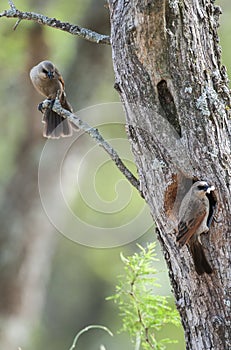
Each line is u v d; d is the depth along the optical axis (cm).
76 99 2291
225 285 890
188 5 909
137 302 1062
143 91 909
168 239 917
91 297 2852
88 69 2317
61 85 1306
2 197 2412
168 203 912
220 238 888
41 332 2628
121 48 914
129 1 903
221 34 2327
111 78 2362
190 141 901
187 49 903
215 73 922
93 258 2784
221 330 890
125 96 923
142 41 896
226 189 894
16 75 2436
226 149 909
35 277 2450
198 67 908
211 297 895
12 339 2400
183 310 920
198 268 884
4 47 2314
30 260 2408
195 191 876
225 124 918
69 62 2353
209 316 897
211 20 938
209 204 891
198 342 908
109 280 2789
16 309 2408
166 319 1065
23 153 2428
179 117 904
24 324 2442
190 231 874
